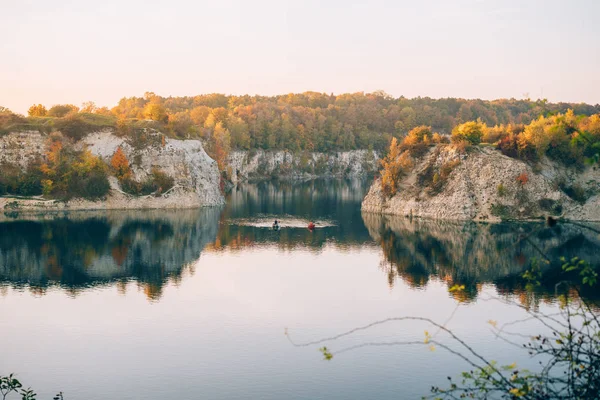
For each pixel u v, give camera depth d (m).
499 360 42.28
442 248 91.25
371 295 63.66
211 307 58.44
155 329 51.34
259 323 53.25
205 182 148.75
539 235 102.94
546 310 54.97
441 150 132.38
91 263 78.62
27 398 23.12
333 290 65.75
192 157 149.38
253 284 68.25
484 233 104.56
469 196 121.88
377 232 106.88
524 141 123.88
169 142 146.00
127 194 134.38
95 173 131.38
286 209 142.62
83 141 138.75
